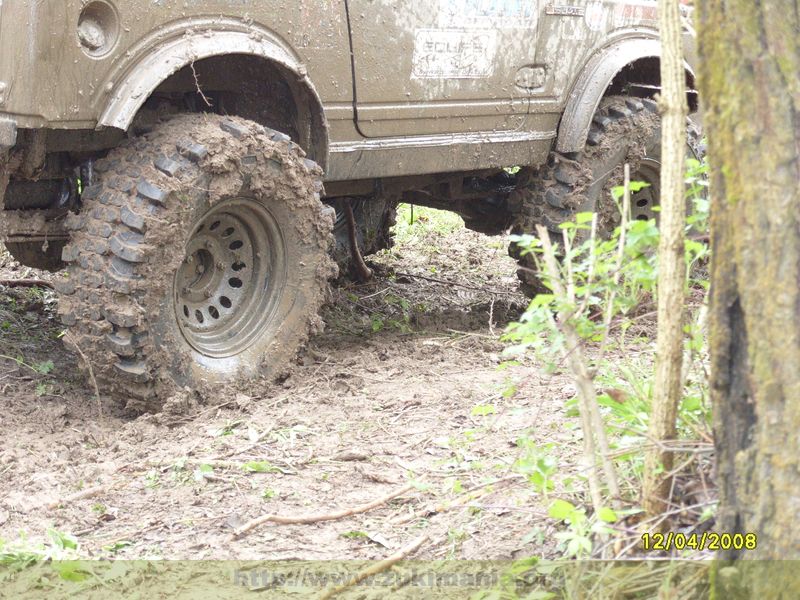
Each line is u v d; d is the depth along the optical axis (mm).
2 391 5121
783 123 2570
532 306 3127
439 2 5828
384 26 5609
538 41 6383
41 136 4766
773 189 2566
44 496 4043
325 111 5492
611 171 6875
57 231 5277
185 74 5320
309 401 5109
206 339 5156
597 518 3197
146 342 4770
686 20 7285
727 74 2609
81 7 4516
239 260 5293
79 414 4992
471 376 5516
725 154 2621
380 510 3914
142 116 5312
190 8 4863
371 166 5812
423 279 8312
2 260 7645
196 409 4984
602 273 3238
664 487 3131
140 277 4695
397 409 5016
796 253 2557
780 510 2600
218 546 3662
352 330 6664
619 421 3814
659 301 3041
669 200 2955
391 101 5758
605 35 6789
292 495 4090
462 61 6008
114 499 4078
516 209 6906
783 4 2629
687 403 3297
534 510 3436
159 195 4688
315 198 5344
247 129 5008
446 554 3506
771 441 2598
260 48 5066
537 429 4578
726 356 2662
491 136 6316
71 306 4773
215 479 4230
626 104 6957
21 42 4391
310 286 5457
